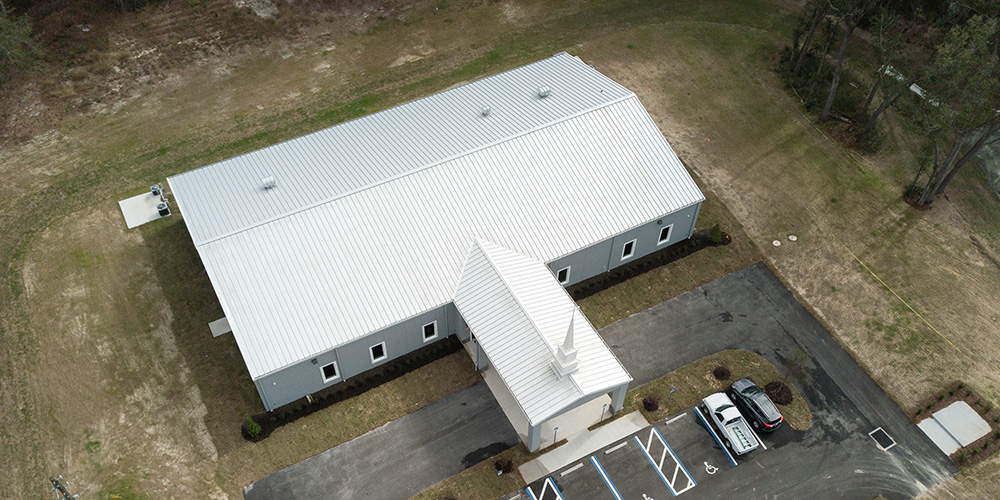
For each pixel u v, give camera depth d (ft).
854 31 244.63
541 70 201.16
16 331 160.45
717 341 162.40
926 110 180.45
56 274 172.14
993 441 145.79
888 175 200.44
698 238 183.62
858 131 211.41
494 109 183.93
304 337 141.08
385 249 152.05
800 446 144.66
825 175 200.23
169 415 146.92
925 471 141.28
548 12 254.06
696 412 149.69
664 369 157.07
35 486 136.46
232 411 147.64
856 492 138.00
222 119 213.66
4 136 206.80
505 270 152.66
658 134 178.40
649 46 241.55
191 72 227.40
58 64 224.94
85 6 240.94
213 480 138.00
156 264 174.40
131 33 236.43
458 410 148.87
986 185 198.39
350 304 145.79
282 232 149.79
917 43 237.45
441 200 159.63
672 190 172.76
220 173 169.89
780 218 189.16
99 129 209.67
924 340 163.32
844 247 182.50
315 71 230.48
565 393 134.72
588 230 164.14
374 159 168.86
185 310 164.96
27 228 182.80
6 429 144.25
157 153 203.10
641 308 168.55
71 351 156.97
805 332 164.45
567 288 171.94
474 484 138.10
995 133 201.16
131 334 160.35
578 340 144.36
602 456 142.61
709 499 136.67
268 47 237.04
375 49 238.89
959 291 173.17
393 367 154.92
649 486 138.41
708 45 241.96
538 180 166.30
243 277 143.84
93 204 188.85
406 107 191.11
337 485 137.49
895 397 152.97
